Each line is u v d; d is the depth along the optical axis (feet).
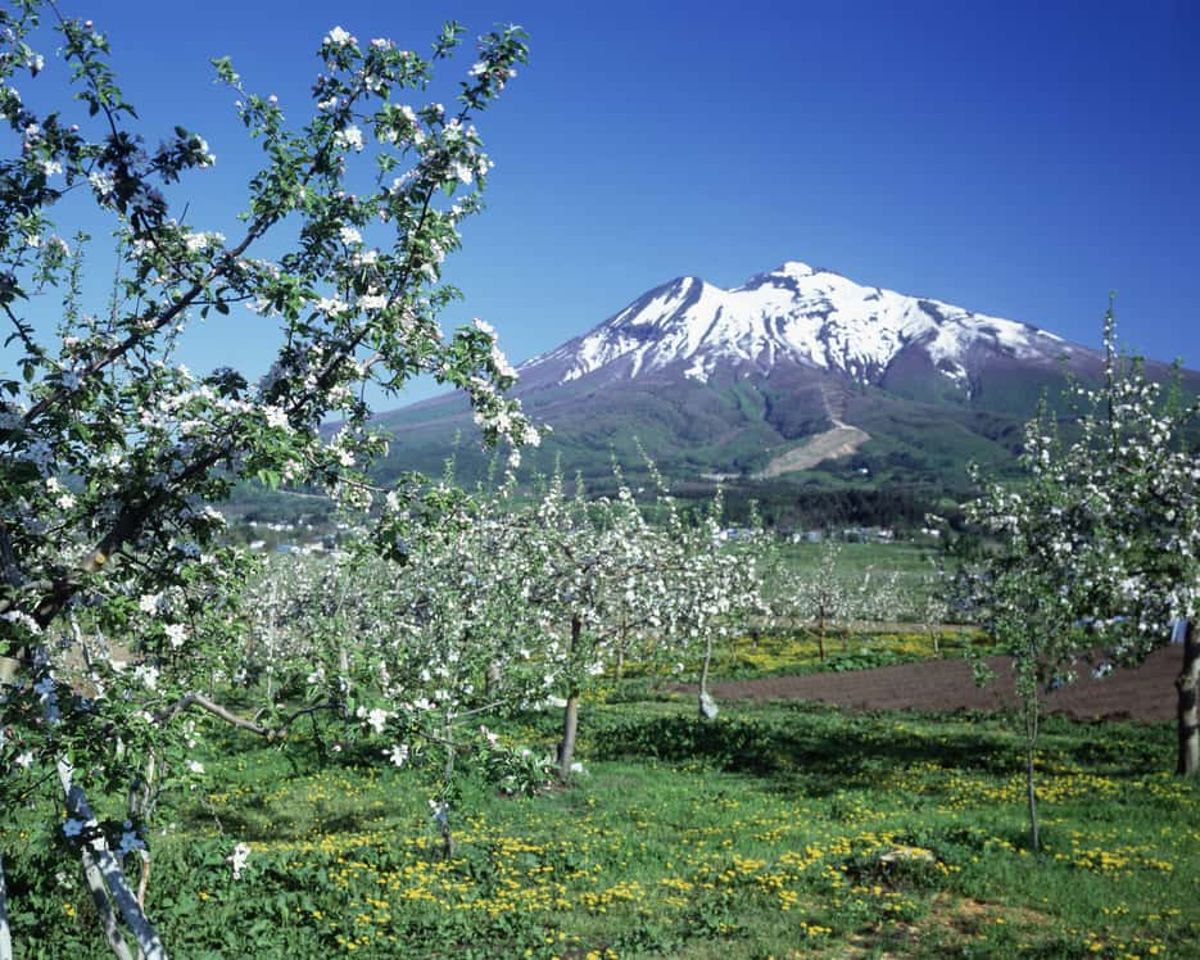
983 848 55.01
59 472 22.57
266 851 54.03
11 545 22.33
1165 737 99.86
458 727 24.50
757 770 87.76
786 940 41.86
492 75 24.08
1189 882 48.55
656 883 50.62
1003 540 77.36
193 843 52.26
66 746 19.26
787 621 248.11
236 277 22.84
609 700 139.64
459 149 23.77
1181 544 71.72
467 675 58.75
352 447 25.05
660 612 95.50
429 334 24.84
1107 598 72.79
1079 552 73.87
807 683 158.40
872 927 43.73
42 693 19.84
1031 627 57.77
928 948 41.01
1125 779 77.51
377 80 23.58
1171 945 40.11
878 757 91.35
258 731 22.30
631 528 93.50
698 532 97.25
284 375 23.47
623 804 71.72
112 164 22.22
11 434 20.34
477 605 69.31
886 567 358.02
